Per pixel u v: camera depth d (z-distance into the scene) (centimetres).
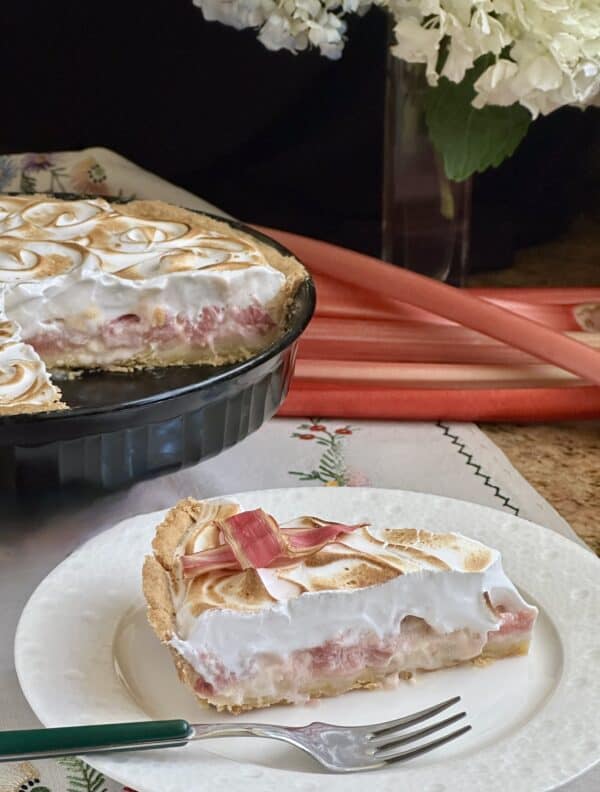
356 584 52
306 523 57
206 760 46
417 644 53
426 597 52
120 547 58
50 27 110
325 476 72
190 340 78
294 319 71
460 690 52
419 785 45
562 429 80
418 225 89
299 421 79
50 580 55
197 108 113
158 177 104
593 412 79
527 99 72
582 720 48
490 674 53
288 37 73
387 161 89
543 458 76
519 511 68
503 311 82
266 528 54
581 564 58
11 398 62
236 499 62
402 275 84
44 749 46
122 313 77
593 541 66
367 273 85
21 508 63
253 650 50
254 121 112
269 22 72
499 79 70
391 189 89
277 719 51
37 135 116
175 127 114
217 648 50
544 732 48
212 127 113
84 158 103
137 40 110
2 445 59
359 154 111
